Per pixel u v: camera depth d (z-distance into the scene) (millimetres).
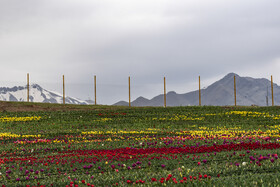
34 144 27875
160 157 18172
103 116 46906
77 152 22703
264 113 46500
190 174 13312
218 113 47562
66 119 44219
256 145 20844
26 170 15797
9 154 23484
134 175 13953
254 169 13570
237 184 11086
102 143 26938
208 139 26109
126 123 41688
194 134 30453
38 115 47062
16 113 48531
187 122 42094
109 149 23688
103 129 37031
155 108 54094
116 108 56562
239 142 22922
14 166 17812
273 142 22656
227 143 23047
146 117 45719
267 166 13750
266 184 10852
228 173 13578
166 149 21641
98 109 55000
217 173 13531
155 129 36594
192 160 17156
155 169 15805
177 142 24875
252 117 44344
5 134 32438
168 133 32594
